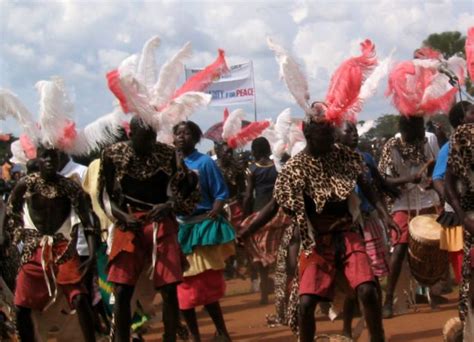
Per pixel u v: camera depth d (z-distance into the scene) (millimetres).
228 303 10531
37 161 6359
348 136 6590
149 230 5992
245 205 10305
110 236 6910
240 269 13859
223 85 14391
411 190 8016
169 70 6270
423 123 7852
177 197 6074
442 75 7266
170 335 5965
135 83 5832
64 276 6188
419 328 7566
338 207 5305
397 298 8266
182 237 7090
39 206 6273
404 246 8055
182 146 7223
